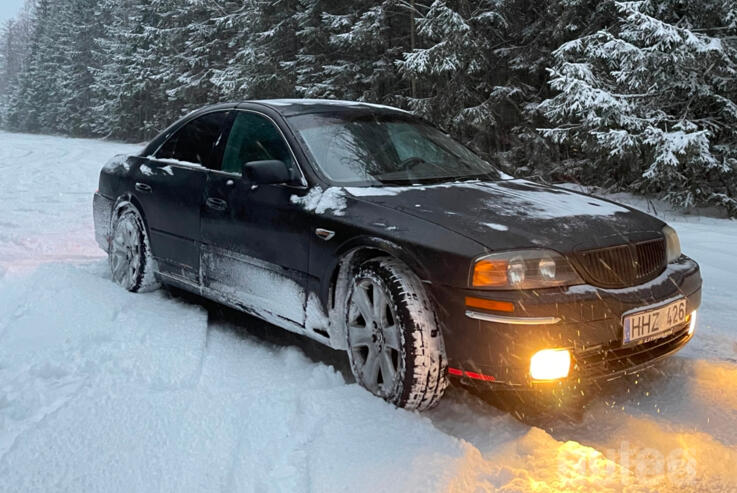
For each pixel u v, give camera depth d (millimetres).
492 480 2254
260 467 2332
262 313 3551
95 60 51562
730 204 10047
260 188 3512
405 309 2689
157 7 36250
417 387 2658
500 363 2539
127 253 4621
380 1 18000
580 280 2633
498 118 15008
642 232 2926
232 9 29688
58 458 2367
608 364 2695
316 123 3701
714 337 3785
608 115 10180
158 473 2287
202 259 3932
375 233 2881
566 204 3174
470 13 14344
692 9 10547
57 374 3209
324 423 2604
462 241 2664
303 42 20828
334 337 3141
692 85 10156
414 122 4148
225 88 22453
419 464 2283
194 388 2977
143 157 4719
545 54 14289
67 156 22219
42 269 5113
